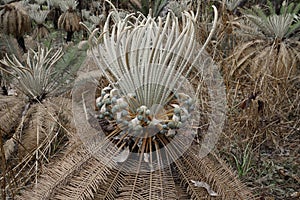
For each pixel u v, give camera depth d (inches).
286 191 137.5
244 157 140.9
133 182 84.1
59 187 85.1
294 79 192.7
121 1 240.7
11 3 194.2
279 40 174.4
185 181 86.8
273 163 148.4
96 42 92.3
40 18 227.6
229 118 146.3
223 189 87.1
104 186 83.9
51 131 124.7
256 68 166.4
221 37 170.2
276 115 169.8
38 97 136.9
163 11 213.0
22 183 117.1
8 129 130.1
